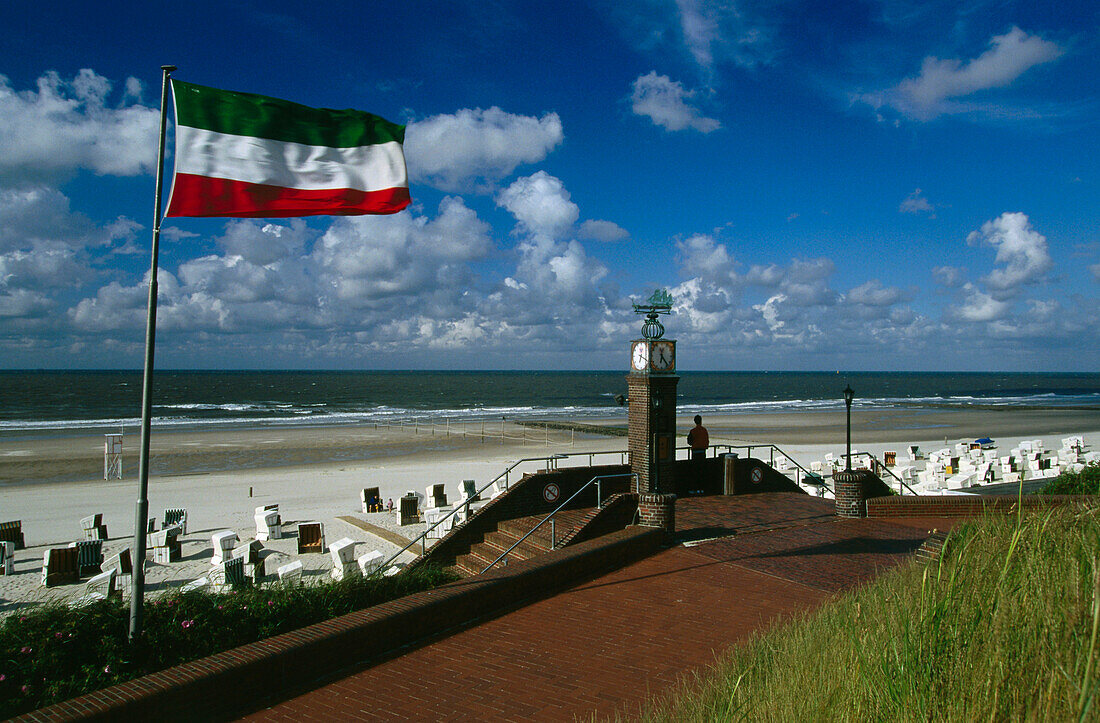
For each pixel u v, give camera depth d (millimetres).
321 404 85875
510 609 7297
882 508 12188
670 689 5270
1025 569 3564
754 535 10797
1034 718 2672
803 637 4938
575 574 8328
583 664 5855
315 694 5289
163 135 6691
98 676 5664
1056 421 62656
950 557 4480
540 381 196250
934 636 3305
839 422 60719
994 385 197500
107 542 17328
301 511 21156
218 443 41781
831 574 8602
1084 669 2717
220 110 7277
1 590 13172
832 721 3299
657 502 10102
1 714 5234
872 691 3254
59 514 21078
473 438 45969
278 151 7488
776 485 15578
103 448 38406
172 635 6227
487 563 11320
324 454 37281
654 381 13445
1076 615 2994
